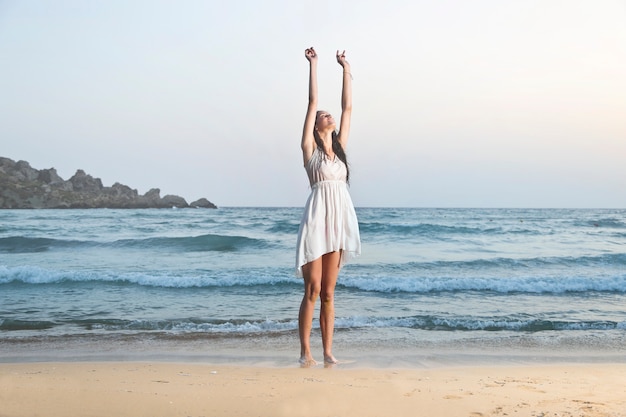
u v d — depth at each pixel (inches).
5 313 329.7
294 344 235.3
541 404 123.0
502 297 405.7
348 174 185.3
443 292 428.8
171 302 378.6
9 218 1652.3
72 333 264.5
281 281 471.2
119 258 702.5
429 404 121.9
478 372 169.8
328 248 177.3
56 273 478.9
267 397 125.7
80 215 1905.8
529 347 233.0
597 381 154.0
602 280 460.8
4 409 112.4
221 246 831.7
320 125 182.5
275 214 2128.4
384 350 222.2
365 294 415.2
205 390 133.3
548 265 657.6
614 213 3078.2
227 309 349.4
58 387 136.3
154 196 3528.5
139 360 202.7
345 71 192.5
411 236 997.2
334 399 125.0
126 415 109.4
